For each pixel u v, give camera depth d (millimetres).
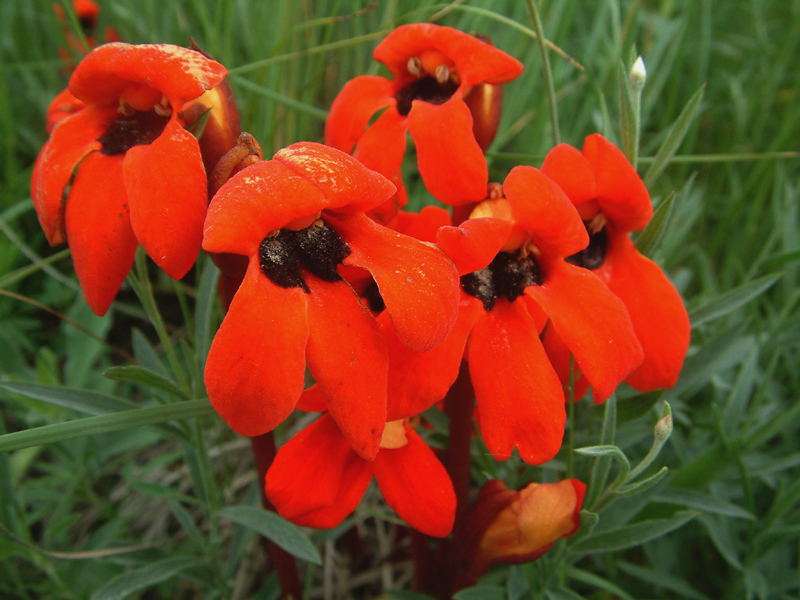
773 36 307
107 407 119
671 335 106
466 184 98
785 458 146
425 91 114
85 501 172
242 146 89
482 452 130
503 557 107
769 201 245
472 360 95
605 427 111
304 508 100
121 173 91
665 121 242
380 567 171
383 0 245
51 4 244
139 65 88
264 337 75
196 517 181
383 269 81
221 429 170
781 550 154
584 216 112
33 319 218
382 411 81
